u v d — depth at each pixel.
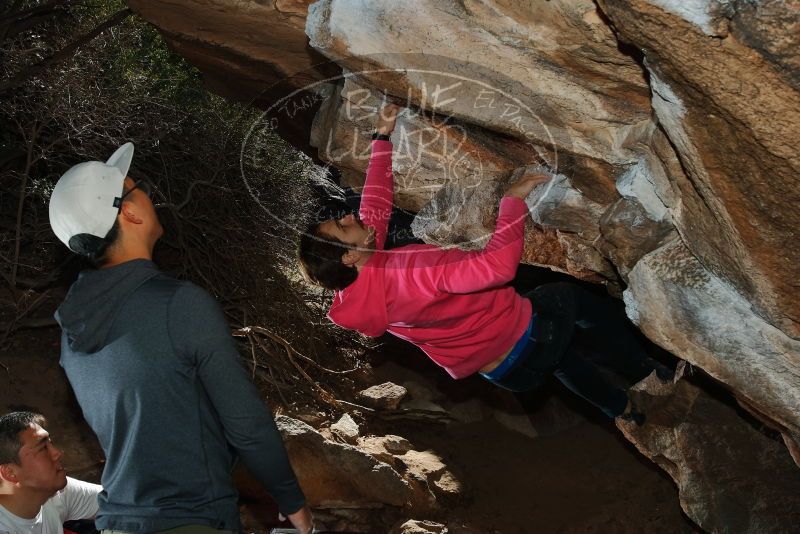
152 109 6.43
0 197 6.65
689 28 1.72
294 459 5.17
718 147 2.00
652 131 2.52
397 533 5.15
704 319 2.73
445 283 2.72
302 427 5.37
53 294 6.43
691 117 2.00
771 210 2.05
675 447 4.00
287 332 7.26
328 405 6.72
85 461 5.05
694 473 4.03
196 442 1.99
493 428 7.04
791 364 2.61
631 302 3.00
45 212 6.70
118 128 6.22
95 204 2.03
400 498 5.31
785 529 4.06
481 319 2.94
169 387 1.96
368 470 5.30
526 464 6.52
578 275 3.86
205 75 4.95
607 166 2.92
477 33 2.50
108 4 6.69
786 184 1.93
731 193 2.10
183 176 6.80
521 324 3.01
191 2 3.89
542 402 7.18
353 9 2.70
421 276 2.76
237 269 6.91
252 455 2.02
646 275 2.84
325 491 5.17
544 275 7.02
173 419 1.96
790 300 2.30
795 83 1.68
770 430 3.92
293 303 7.29
